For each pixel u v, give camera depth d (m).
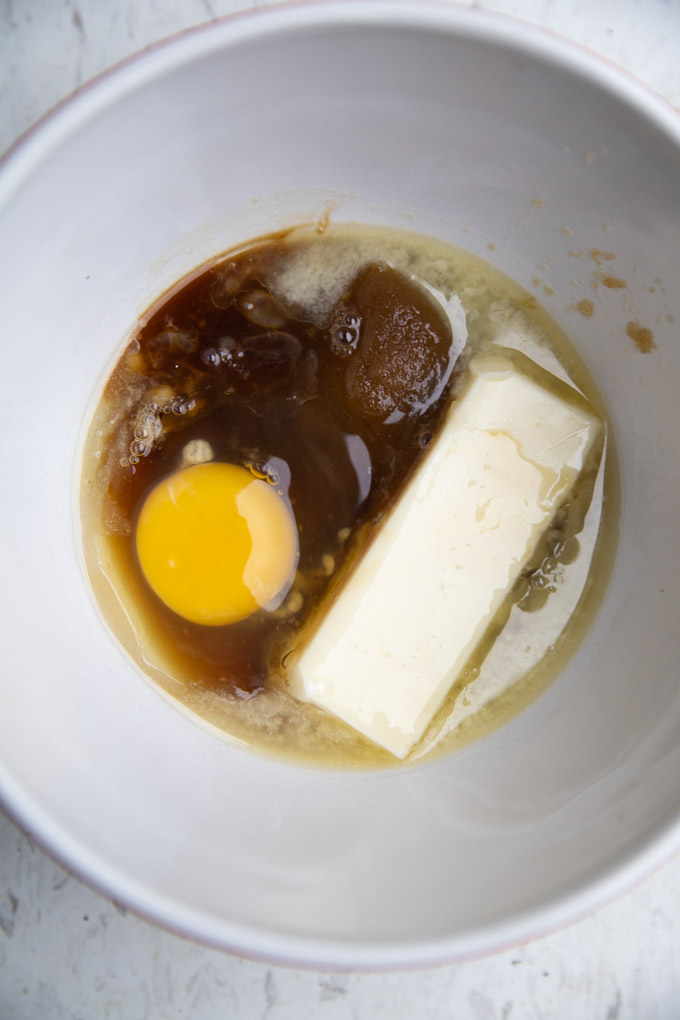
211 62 0.23
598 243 0.26
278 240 0.29
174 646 0.29
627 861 0.23
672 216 0.25
